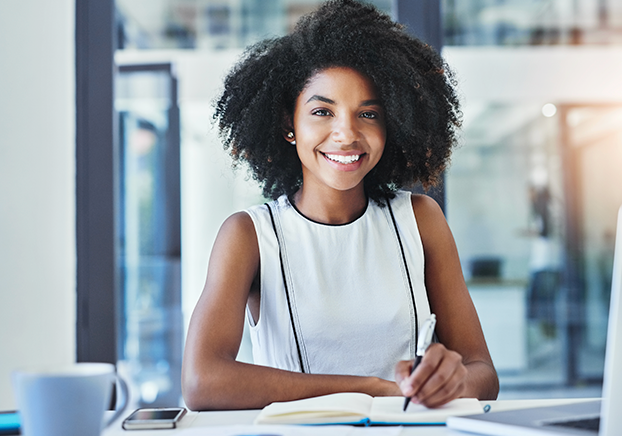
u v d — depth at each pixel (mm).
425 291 1055
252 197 3816
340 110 1018
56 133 1906
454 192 3568
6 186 1723
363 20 1068
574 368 3314
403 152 1155
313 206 1064
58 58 1922
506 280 3568
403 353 1026
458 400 718
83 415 489
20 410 493
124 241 2357
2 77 1706
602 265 3680
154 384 2641
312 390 785
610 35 3320
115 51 2020
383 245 1067
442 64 1187
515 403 743
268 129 1175
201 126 3543
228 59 3113
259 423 661
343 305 1011
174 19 2828
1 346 1701
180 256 2826
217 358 839
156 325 2697
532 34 3254
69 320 1935
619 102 3623
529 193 3639
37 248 1829
